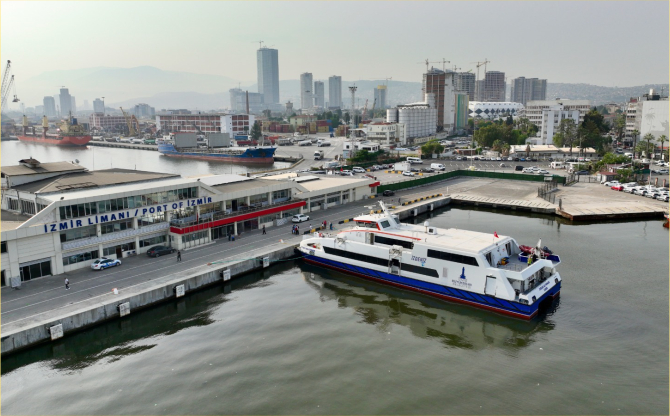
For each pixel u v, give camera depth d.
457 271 64.31
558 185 153.62
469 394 43.31
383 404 41.91
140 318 60.56
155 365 49.12
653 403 41.34
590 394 42.88
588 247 87.75
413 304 64.88
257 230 95.00
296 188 107.81
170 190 83.00
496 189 148.00
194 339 54.59
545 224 107.81
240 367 48.19
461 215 119.94
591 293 65.69
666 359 48.44
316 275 76.44
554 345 52.25
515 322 58.59
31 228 64.38
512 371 47.12
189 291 67.50
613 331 54.94
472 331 56.44
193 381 45.88
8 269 63.19
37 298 60.00
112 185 83.94
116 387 45.38
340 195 122.25
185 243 81.75
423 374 46.72
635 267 76.12
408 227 76.56
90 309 56.78
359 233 74.88
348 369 47.66
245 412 41.12
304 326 57.62
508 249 69.06
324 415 40.59
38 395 44.44
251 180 105.06
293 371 47.28
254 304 64.56
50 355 52.09
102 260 71.38
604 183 155.25
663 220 110.38
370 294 68.50
